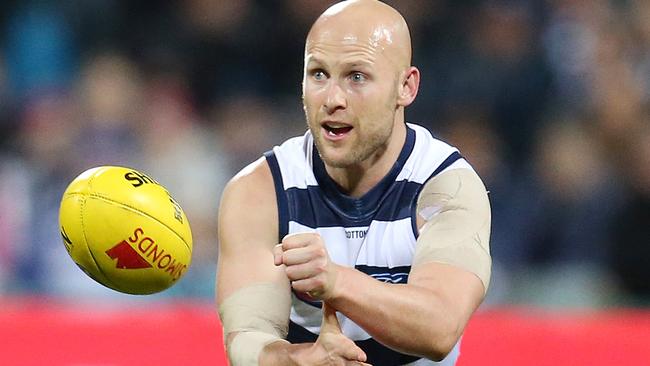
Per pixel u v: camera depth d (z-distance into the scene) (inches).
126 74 1168.2
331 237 458.9
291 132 1162.6
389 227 456.8
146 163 1082.7
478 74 1159.6
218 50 1230.9
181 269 448.1
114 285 444.1
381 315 394.3
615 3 1205.7
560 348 634.8
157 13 1252.5
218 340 649.6
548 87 1157.1
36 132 1085.1
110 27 1243.2
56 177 1058.7
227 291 445.1
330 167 457.1
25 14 1246.3
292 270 382.0
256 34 1236.5
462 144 1112.8
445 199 449.4
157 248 435.8
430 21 1194.0
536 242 1044.5
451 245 431.5
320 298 389.7
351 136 433.1
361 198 458.0
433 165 462.6
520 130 1144.2
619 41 1165.7
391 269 455.5
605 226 1024.2
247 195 463.2
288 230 459.5
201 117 1186.6
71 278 1006.4
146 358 614.9
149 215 435.5
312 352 398.3
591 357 621.9
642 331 671.1
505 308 980.6
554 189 1048.2
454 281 419.2
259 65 1233.4
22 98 1183.6
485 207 454.3
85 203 434.6
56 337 649.0
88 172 447.8
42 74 1220.5
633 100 1083.3
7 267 1007.6
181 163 1082.1
